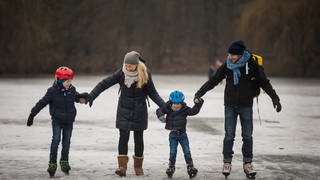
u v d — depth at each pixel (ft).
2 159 41.70
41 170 37.42
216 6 364.99
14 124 67.00
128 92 36.58
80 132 59.88
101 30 349.61
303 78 269.64
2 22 257.14
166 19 360.28
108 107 96.78
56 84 36.14
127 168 39.42
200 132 61.82
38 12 273.54
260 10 276.41
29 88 151.23
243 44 35.86
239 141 54.44
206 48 366.02
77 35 343.67
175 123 35.96
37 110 35.81
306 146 51.03
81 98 36.73
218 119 77.15
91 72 342.44
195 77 272.10
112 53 349.61
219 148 49.21
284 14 269.85
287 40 269.23
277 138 56.95
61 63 328.49
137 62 36.32
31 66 273.95
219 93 147.84
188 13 365.61
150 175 36.40
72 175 35.94
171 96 35.86
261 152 47.21
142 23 357.41
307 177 35.94
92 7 347.97
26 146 48.67
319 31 266.57
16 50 263.08
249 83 36.17
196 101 36.47
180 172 37.58
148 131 62.03
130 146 49.73
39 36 271.69
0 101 104.27
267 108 99.60
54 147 35.60
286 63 272.72
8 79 223.71
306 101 115.34
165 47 359.46
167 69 355.56
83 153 45.24
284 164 41.11
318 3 265.75
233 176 36.35
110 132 60.03
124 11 354.95
